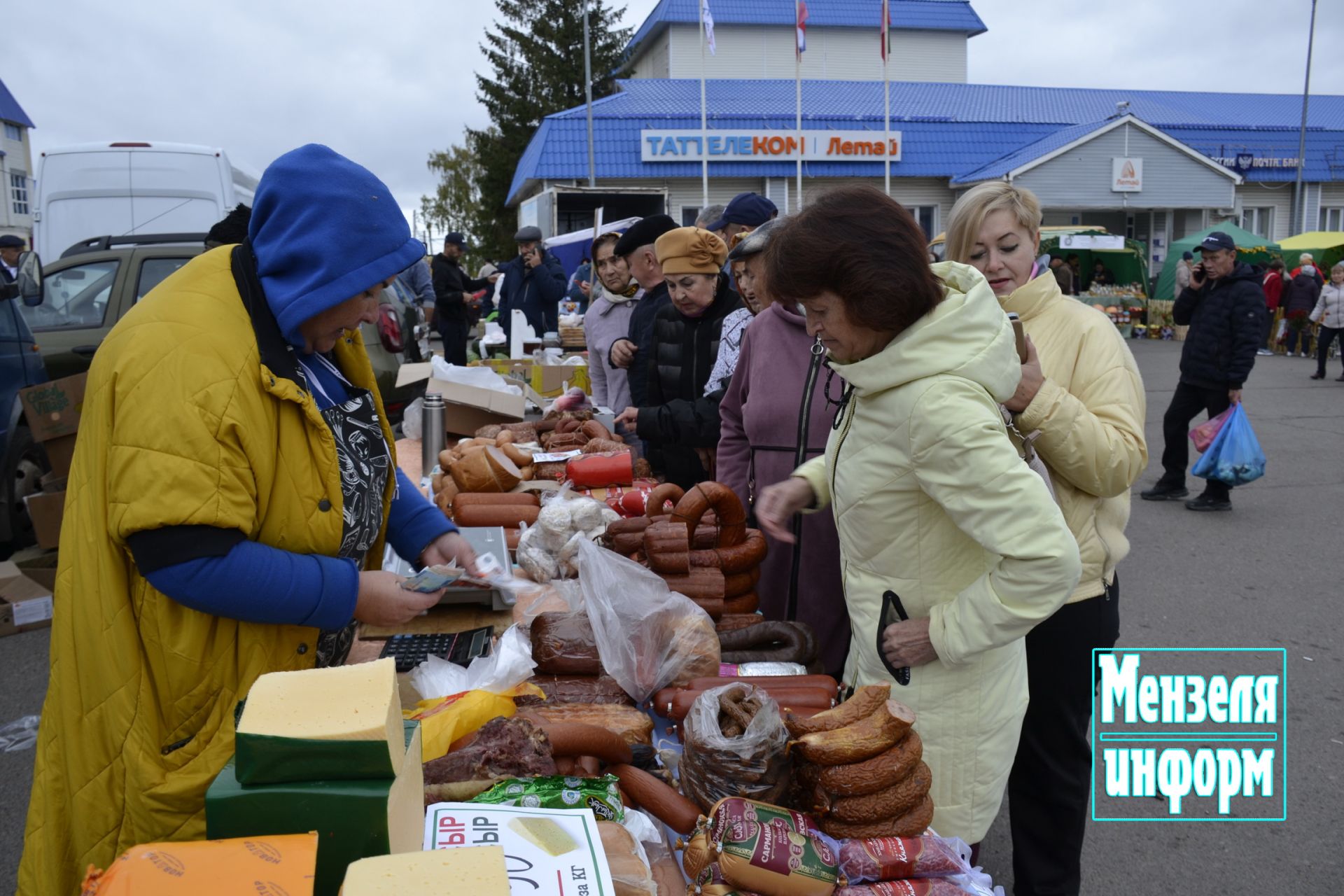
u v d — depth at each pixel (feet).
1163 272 73.36
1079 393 7.01
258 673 5.25
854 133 79.66
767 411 9.29
